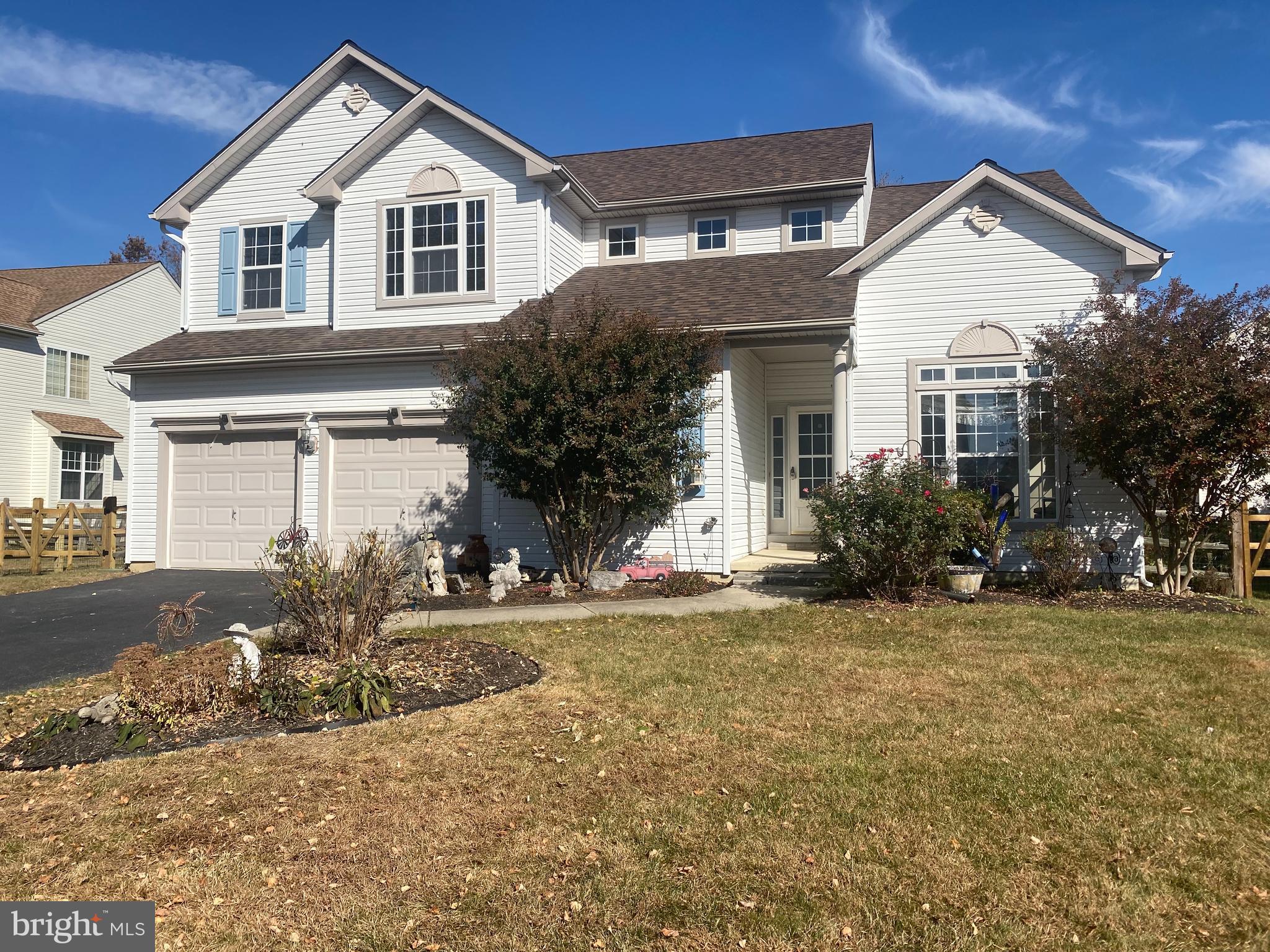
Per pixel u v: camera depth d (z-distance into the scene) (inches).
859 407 507.5
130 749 213.9
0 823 177.2
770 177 612.4
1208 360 382.9
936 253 500.7
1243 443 377.7
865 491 403.5
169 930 137.6
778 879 146.8
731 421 490.0
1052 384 436.5
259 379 568.1
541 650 315.0
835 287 495.8
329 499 553.0
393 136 572.7
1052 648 302.2
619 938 131.2
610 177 668.1
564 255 594.9
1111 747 204.1
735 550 502.3
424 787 189.8
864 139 644.7
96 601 447.5
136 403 591.5
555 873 151.5
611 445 415.8
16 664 312.5
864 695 250.2
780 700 246.4
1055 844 157.4
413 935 134.4
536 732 223.5
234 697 241.6
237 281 622.8
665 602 412.2
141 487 589.6
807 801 177.3
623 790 185.5
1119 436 403.2
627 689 261.4
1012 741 209.3
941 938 129.6
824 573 471.8
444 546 531.2
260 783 193.5
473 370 439.5
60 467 962.1
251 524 569.6
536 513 514.6
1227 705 235.6
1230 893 140.5
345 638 279.6
